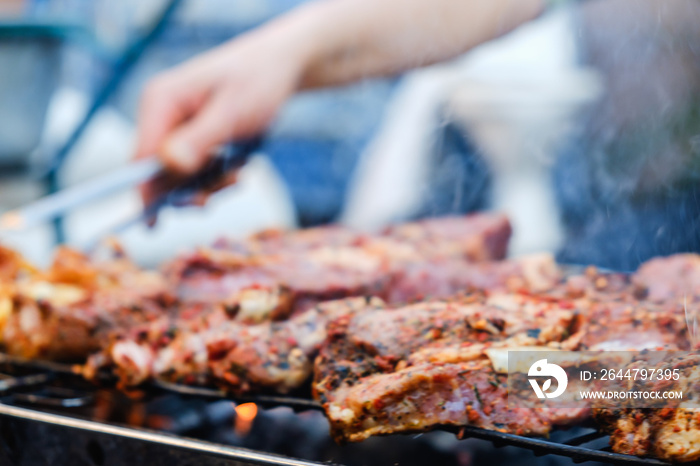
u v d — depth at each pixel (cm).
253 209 129
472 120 114
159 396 77
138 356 77
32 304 81
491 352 65
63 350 81
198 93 102
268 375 74
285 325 76
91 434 69
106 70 127
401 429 64
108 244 91
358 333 70
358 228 96
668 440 56
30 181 116
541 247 107
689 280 77
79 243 121
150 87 103
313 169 132
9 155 112
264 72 103
